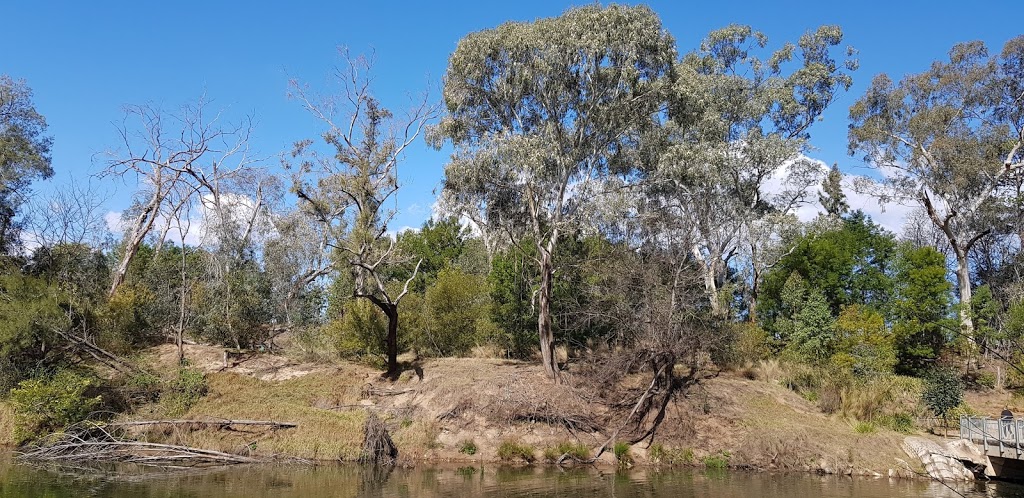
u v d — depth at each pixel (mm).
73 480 19094
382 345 31016
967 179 38062
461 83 27672
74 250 32281
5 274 28891
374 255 29875
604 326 30234
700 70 41625
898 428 25812
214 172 37969
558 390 27125
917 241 53469
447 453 24703
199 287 34062
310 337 33562
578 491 19531
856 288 39031
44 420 23750
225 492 17953
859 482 21375
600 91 27109
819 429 25156
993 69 39094
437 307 32969
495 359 31875
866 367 29234
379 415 26547
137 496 17125
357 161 30844
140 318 32312
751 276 41375
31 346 26609
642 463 24406
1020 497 19047
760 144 36531
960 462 22250
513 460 24391
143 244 46969
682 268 28750
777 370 31062
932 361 34594
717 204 35125
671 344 25891
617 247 29891
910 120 39594
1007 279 47625
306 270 39281
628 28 26391
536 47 26406
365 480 20469
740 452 24328
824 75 40750
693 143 32094
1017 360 31922
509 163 26547
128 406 25688
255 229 42000
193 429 24359
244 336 33094
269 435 24484
